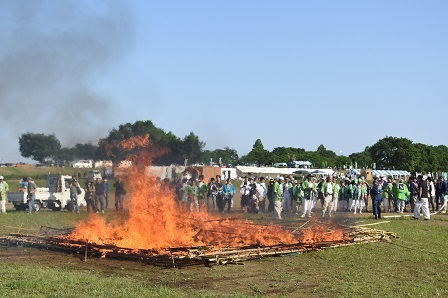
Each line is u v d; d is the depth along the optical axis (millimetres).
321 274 14039
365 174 101938
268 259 16344
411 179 36688
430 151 160250
